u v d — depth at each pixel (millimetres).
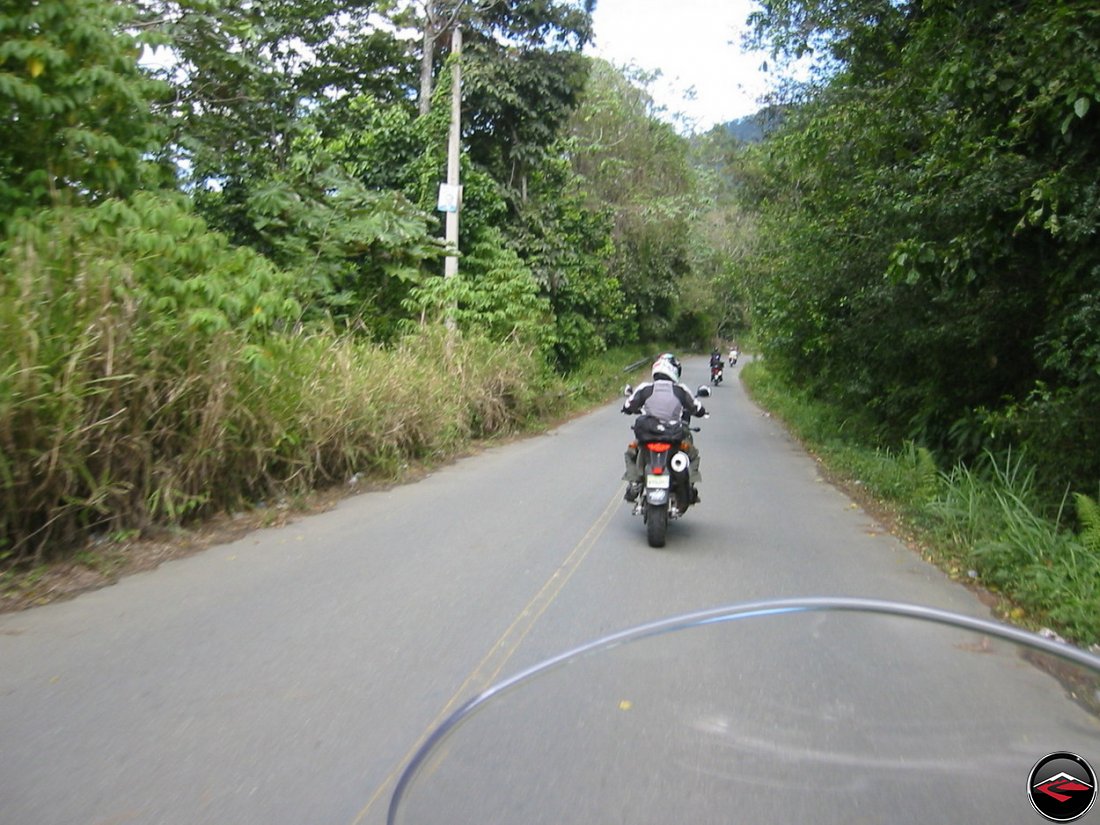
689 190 38906
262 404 9031
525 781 2512
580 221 26234
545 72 22719
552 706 2961
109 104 9102
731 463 13977
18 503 6551
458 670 4797
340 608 5930
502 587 6492
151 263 8078
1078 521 7707
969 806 2188
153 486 7781
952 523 8023
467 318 18125
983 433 10961
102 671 4742
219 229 14578
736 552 7754
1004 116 8539
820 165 14172
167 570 6891
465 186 20156
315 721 4117
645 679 3111
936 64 9820
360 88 21172
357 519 8945
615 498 10312
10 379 6395
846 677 2963
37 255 7410
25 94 8055
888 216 11508
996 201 8000
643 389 8586
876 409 15695
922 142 11875
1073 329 7891
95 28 8625
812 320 15656
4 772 3604
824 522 9266
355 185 16141
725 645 3338
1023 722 2553
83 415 6863
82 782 3518
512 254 20156
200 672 4738
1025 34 7562
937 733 2553
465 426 14719
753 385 36781
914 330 11812
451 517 9109
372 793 3438
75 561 6824
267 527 8492
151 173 9859
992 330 10391
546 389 19422
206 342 8336
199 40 13320
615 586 6555
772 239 20172
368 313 16328
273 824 3205
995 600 6355
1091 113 7438
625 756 2613
